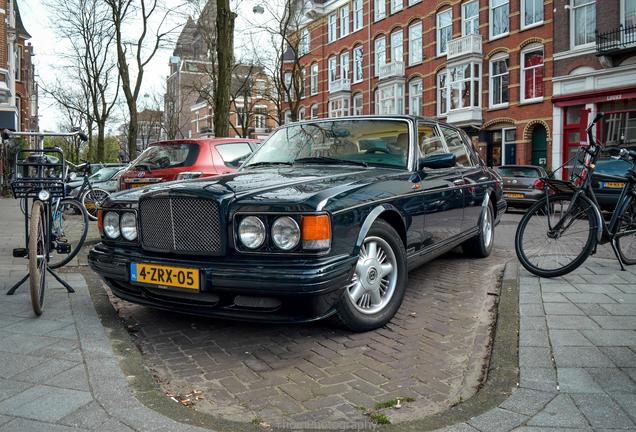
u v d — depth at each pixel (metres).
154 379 2.98
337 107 38.44
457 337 3.79
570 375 2.90
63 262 6.01
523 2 23.88
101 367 3.07
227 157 8.44
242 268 3.22
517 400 2.64
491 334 3.80
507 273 5.43
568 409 2.54
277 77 29.95
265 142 5.35
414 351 3.51
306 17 40.22
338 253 3.36
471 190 5.82
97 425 2.42
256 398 2.84
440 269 6.04
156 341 3.75
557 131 22.22
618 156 5.20
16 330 3.71
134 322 4.16
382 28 33.88
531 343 3.37
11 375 2.95
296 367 3.26
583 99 21.11
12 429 2.38
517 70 24.17
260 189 3.47
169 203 3.50
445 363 3.31
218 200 3.32
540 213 5.36
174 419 2.49
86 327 3.79
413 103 31.56
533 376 2.90
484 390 2.78
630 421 2.43
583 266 5.73
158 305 3.66
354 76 37.25
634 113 19.72
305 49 39.62
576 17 21.53
